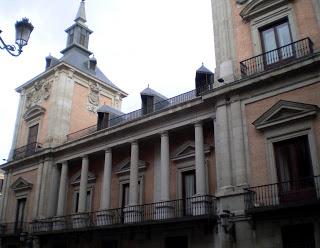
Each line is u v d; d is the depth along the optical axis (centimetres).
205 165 1808
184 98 2009
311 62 1400
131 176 1975
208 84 1912
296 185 1382
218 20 1841
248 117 1552
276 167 1438
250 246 1373
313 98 1399
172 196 1891
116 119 2373
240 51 1706
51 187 2444
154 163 2048
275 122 1460
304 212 1296
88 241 2089
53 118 2653
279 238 1328
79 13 3347
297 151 1420
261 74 1521
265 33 1673
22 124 2978
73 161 2472
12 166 2783
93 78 2958
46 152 2503
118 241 1953
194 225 1634
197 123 1789
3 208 2719
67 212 2388
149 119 1961
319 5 1512
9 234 2456
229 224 1427
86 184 2244
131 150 2044
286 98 1468
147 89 2255
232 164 1535
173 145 1991
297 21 1565
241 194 1452
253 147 1504
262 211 1323
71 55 3052
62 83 2756
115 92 3145
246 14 1731
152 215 1864
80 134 2670
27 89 3080
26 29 1050
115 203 2153
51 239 2269
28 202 2552
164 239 1770
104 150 2203
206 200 1639
